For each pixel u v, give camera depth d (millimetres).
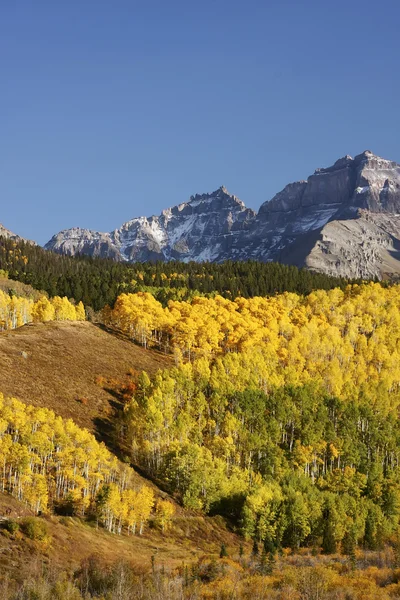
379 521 101938
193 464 107438
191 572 52031
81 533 75125
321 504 102750
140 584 42375
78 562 61375
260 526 97625
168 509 94062
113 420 122438
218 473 107938
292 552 89125
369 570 51500
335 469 120625
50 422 96250
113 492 86312
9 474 86062
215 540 94750
